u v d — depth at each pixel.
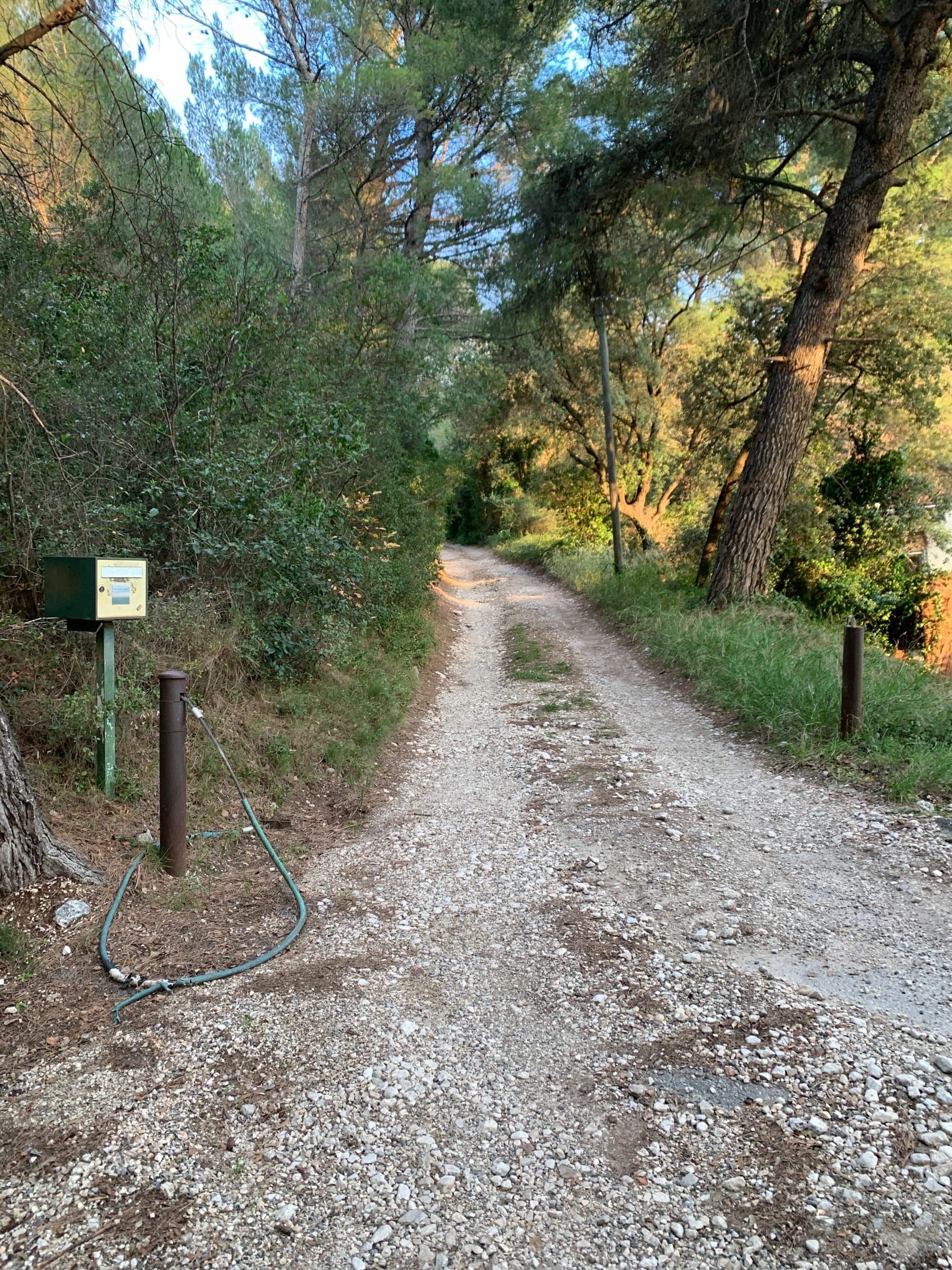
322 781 5.96
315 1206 2.16
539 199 14.45
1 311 5.49
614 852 4.71
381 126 13.63
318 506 7.15
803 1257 1.99
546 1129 2.48
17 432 5.36
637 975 3.37
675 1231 2.09
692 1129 2.46
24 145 5.63
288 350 8.38
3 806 3.55
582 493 28.17
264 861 4.60
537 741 7.39
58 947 3.38
